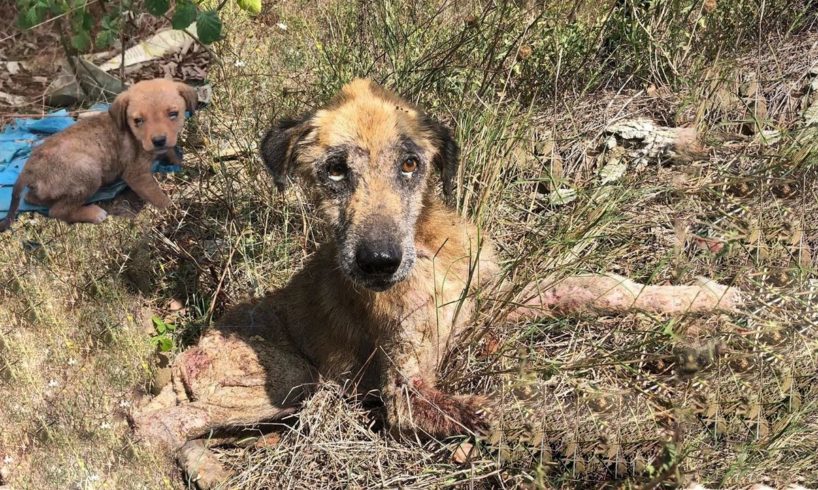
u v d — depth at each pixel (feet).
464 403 3.34
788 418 3.09
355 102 3.35
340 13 5.10
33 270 4.05
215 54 4.38
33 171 3.47
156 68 3.91
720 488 3.02
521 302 3.57
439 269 3.45
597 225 3.76
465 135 4.03
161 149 3.55
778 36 4.52
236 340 3.67
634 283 3.59
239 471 3.47
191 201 4.41
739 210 3.72
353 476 3.30
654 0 4.55
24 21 3.52
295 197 4.30
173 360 3.82
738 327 3.35
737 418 3.18
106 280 4.04
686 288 3.53
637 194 3.90
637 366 3.38
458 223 3.62
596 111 4.43
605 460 3.14
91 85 3.74
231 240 4.19
